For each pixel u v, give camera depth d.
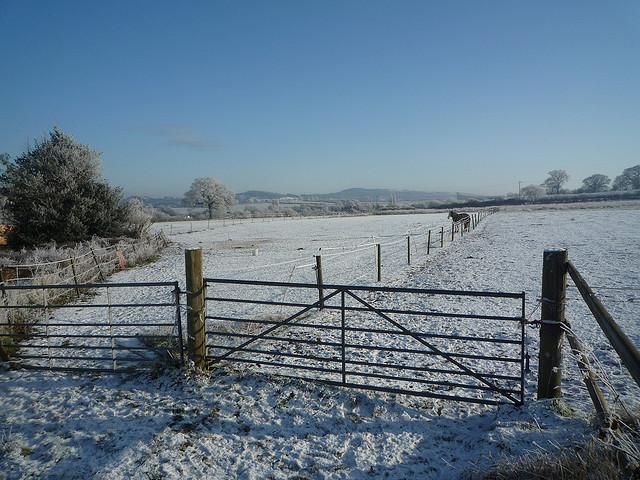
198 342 6.22
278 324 5.95
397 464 4.25
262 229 50.59
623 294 10.82
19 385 6.38
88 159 26.52
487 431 4.56
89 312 11.58
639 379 2.59
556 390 4.92
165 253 26.55
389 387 5.70
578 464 3.40
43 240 24.33
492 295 5.05
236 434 4.84
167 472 4.24
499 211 80.00
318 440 4.68
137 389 5.96
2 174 25.06
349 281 15.21
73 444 4.85
